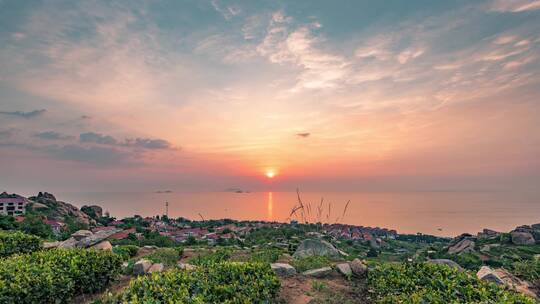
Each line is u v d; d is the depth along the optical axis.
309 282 8.73
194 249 15.70
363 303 7.45
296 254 12.42
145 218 85.06
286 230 22.69
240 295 6.29
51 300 6.85
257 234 32.62
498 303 5.77
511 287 8.49
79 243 13.97
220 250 14.09
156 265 9.88
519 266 9.76
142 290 5.95
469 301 6.05
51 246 13.66
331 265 10.09
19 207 62.75
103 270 8.37
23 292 6.27
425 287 6.81
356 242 41.16
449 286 6.59
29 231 28.55
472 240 36.81
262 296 6.75
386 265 8.45
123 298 5.79
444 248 38.56
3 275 6.64
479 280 6.98
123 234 46.81
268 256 11.77
